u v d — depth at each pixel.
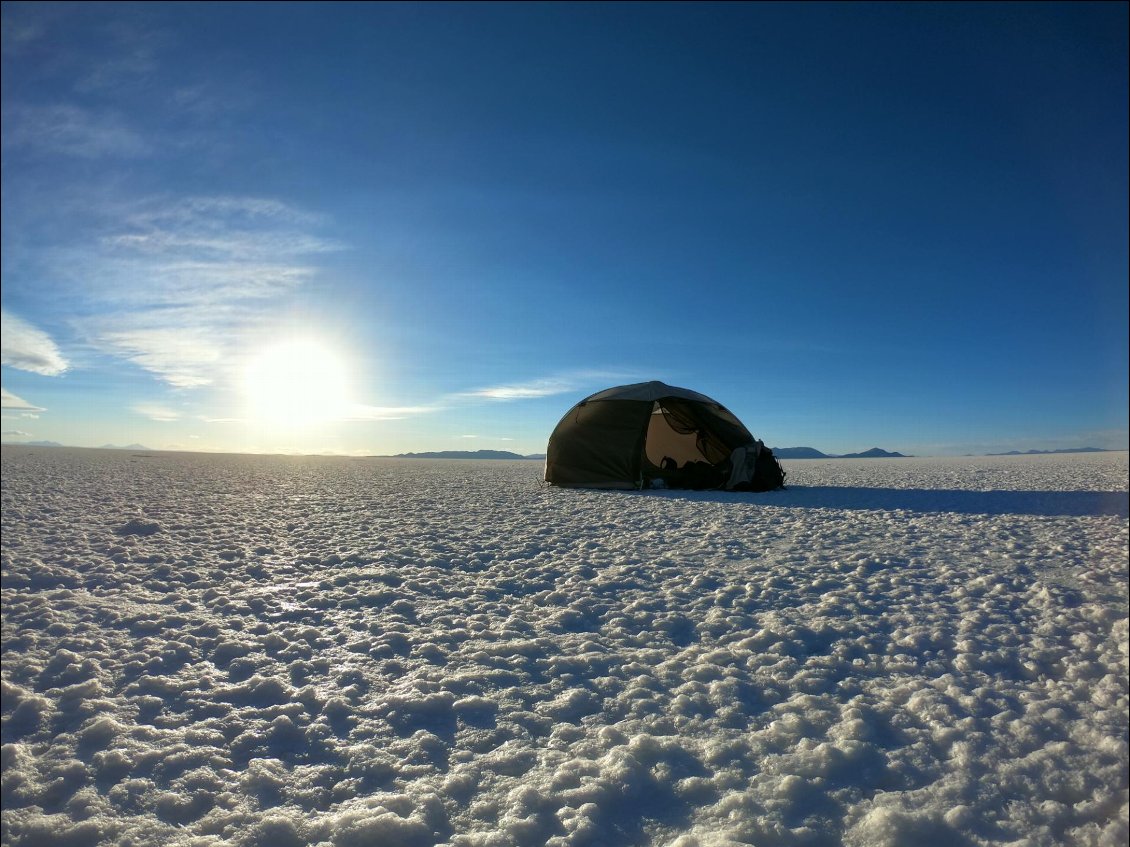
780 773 3.15
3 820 2.82
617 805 2.90
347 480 18.20
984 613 5.48
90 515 10.31
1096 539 8.48
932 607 5.66
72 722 3.70
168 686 4.12
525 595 6.22
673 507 12.01
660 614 5.58
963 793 3.01
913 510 11.35
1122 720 3.64
